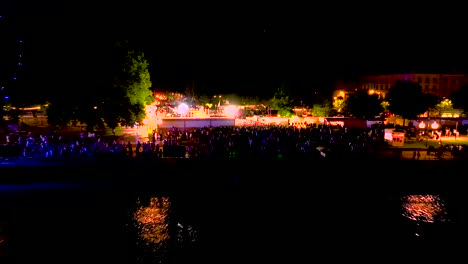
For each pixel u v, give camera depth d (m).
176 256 26.78
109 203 36.09
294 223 33.00
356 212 35.94
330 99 90.69
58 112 52.34
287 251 27.88
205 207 36.03
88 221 32.16
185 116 69.81
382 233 31.45
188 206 36.06
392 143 55.25
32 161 40.31
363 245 29.19
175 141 50.31
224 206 36.38
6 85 53.69
